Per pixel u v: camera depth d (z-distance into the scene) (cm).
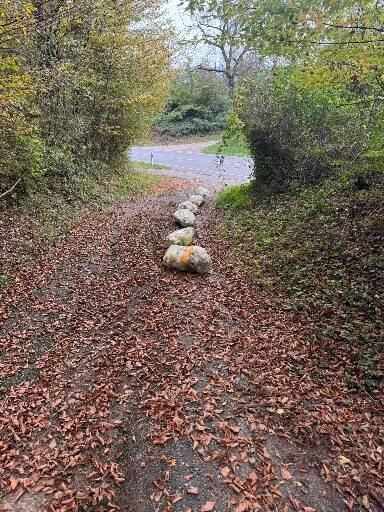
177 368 538
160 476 389
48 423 463
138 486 383
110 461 413
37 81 1044
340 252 737
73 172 1358
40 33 1064
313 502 360
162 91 1906
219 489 372
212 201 1536
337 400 471
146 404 482
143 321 661
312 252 781
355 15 426
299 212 964
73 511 363
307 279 716
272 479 380
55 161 1253
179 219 1166
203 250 838
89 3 1130
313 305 649
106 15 1338
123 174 1891
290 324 627
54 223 1073
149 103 1805
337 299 636
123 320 669
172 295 737
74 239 1016
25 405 489
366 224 760
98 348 598
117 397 499
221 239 1045
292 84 1015
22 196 1113
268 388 494
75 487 387
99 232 1086
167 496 368
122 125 1752
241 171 2380
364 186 873
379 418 441
